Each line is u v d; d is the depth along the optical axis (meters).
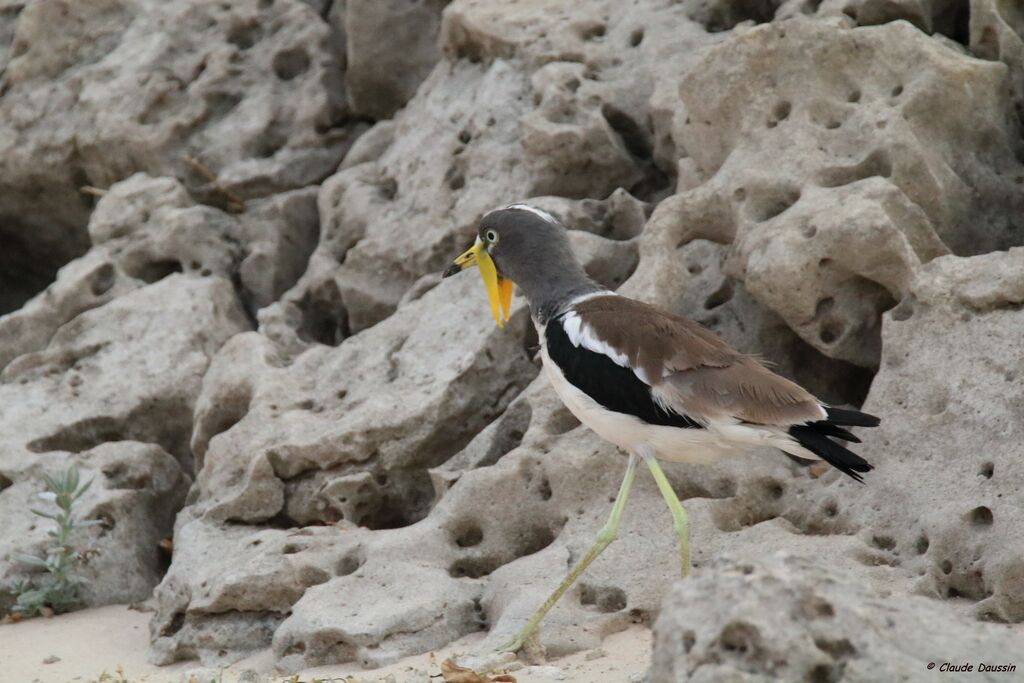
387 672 9.85
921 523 9.95
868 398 10.81
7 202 18.83
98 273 16.00
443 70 16.17
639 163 14.52
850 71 12.43
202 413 13.63
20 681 10.87
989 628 6.84
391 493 12.55
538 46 15.10
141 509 13.42
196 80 17.78
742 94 12.58
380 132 16.78
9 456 13.72
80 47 18.59
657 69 14.65
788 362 12.18
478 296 13.28
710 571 7.03
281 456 12.48
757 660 6.53
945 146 12.31
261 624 11.27
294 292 15.39
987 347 10.34
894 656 6.48
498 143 14.87
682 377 9.32
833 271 11.26
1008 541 9.45
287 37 17.88
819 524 10.57
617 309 9.88
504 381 12.74
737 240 11.91
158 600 11.90
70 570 12.74
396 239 14.95
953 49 12.85
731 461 11.08
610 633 9.97
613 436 9.71
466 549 11.33
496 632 9.91
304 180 17.12
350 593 10.77
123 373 14.56
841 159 12.01
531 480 11.46
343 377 13.38
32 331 15.67
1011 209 12.31
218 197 16.98
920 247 11.39
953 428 10.26
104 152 17.61
